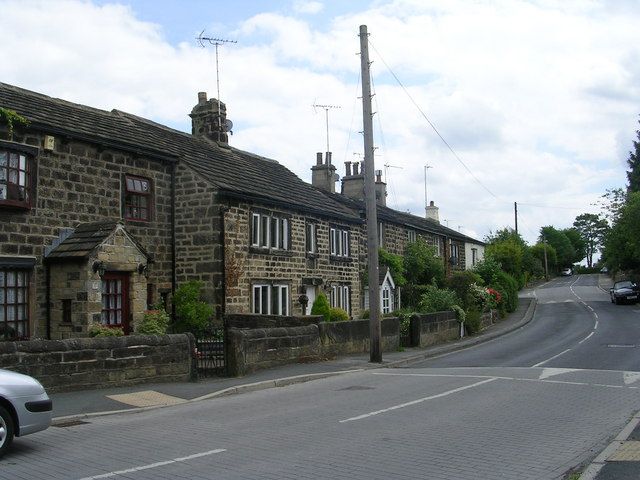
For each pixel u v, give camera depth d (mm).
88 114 20406
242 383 14438
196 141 25594
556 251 118000
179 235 21469
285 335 18031
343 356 20562
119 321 17609
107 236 16812
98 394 12594
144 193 20484
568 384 13938
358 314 30312
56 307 16578
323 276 27250
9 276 15898
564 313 43719
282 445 8469
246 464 7488
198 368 15516
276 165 31031
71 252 16469
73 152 17906
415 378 15664
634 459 7480
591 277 96875
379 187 42188
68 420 10555
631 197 49219
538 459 7621
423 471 7117
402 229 39812
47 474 7133
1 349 11594
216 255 20891
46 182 16984
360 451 8086
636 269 56094
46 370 12312
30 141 16625
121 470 7277
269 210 23734
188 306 20234
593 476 6801
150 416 11031
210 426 9938
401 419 10203
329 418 10383
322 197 29797
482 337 29328
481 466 7309
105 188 18938
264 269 23125
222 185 21047
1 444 7781
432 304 29391
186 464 7527
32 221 16500
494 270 44156
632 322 33469
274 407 11688
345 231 29922
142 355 14000
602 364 17719
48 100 19469
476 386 13828
